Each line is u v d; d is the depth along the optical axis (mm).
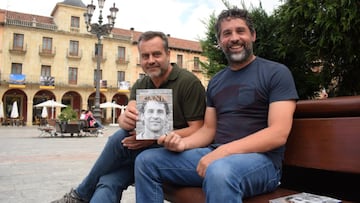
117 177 2094
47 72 34031
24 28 32781
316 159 1715
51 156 8141
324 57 2756
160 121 1857
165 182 1827
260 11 3242
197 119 2166
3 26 31906
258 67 1863
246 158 1566
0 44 31797
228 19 1924
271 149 1631
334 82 3047
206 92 2133
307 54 2754
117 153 2080
